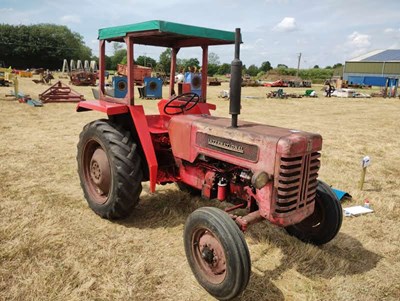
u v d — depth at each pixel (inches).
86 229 145.6
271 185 108.0
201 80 169.2
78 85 1020.5
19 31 2883.9
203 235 110.4
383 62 2463.1
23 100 555.5
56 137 311.7
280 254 133.4
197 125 133.9
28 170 217.3
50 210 161.2
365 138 375.9
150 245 135.3
